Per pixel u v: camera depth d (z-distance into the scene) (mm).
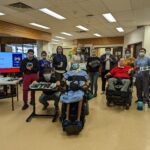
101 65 5867
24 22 7988
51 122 3605
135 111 4336
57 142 2797
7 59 5004
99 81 9172
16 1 5008
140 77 4566
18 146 2656
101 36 13758
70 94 3320
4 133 3084
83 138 2939
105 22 8102
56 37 14047
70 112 3264
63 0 4945
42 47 11461
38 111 4246
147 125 3480
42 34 10594
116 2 5145
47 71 4406
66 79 3811
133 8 5766
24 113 4109
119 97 4418
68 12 6266
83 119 3240
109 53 5910
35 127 3354
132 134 3092
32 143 2754
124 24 8578
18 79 4531
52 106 4680
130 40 11336
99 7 5652
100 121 3674
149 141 2848
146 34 8547
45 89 3635
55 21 7801
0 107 4570
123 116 3982
